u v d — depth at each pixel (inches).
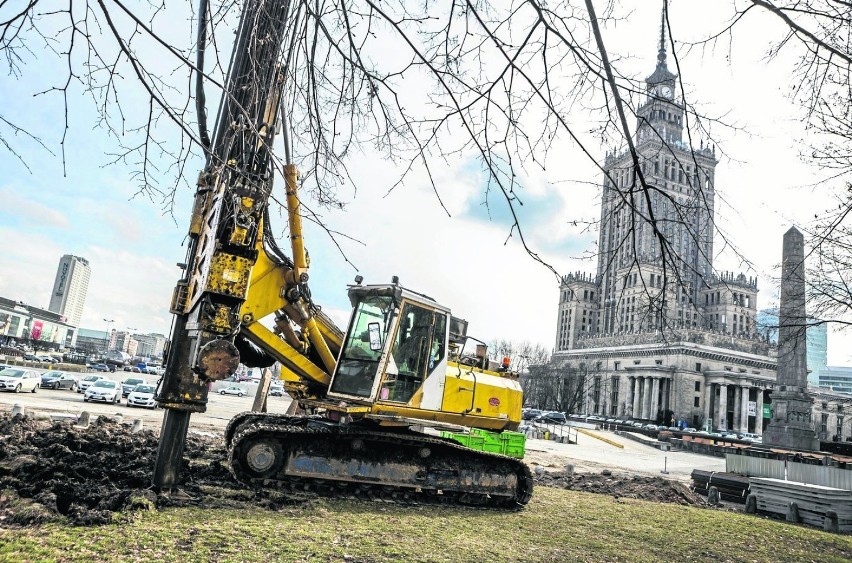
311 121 171.6
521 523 381.7
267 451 357.1
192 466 400.5
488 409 434.0
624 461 1288.1
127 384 1423.5
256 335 344.2
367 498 384.8
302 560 236.8
